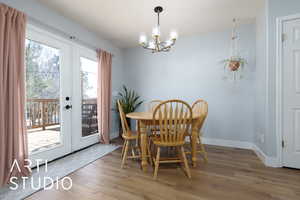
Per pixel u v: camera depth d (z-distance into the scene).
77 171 2.00
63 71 2.54
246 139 2.92
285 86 2.01
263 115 2.28
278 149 2.04
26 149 1.86
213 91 3.17
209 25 2.91
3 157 1.61
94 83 3.21
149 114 2.35
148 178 1.81
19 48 1.79
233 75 3.00
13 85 1.71
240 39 2.93
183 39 3.43
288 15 1.96
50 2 2.17
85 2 2.18
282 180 1.73
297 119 1.96
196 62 3.31
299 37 1.93
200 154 2.60
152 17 2.62
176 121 1.84
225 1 2.19
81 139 2.89
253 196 1.46
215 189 1.57
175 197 1.45
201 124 2.29
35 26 2.08
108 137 3.39
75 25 2.75
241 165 2.14
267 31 2.08
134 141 3.41
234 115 3.01
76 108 2.79
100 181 1.75
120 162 2.29
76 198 1.45
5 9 1.65
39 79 2.21
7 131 1.68
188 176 1.81
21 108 1.81
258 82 2.55
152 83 3.80
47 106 2.33
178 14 2.52
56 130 2.46
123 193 1.52
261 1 2.20
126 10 2.40
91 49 3.12
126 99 3.85
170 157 2.43
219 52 3.11
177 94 3.51
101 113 3.26
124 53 4.15
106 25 2.89
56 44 2.42
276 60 2.04
